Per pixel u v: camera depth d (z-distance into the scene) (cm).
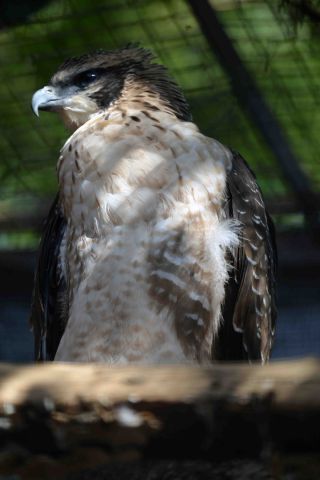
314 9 1316
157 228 984
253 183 1057
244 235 1027
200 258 989
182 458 589
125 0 1337
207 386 566
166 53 1372
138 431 582
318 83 1375
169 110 1105
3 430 592
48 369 589
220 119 1398
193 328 991
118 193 995
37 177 1455
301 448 568
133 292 979
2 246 1459
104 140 1027
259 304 1046
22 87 1415
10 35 1369
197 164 1007
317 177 1421
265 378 557
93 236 997
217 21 1309
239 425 566
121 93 1138
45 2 1333
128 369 584
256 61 1352
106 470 809
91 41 1381
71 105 1159
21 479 615
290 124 1398
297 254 1441
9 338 1446
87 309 984
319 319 1437
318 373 552
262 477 689
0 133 1443
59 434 591
